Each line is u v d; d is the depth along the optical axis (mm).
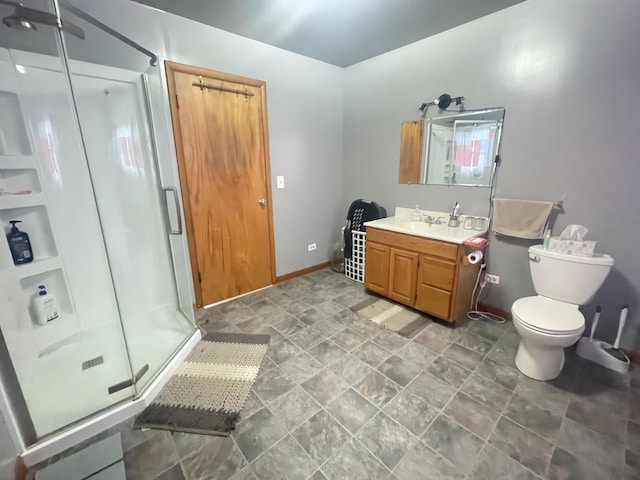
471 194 2523
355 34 2529
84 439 1414
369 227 2828
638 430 1432
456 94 2482
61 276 2018
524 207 2166
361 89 3275
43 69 1767
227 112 2602
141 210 2279
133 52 1991
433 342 2172
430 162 2771
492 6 2068
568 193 2018
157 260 2416
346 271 3508
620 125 1771
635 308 1864
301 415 1546
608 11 1719
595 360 1938
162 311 2480
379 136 3197
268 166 2988
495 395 1666
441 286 2318
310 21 2277
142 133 2186
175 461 1312
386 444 1379
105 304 2201
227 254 2842
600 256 1809
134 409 1553
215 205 2684
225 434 1438
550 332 1620
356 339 2223
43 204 1884
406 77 2818
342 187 3771
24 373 1625
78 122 1729
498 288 2482
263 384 1767
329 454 1335
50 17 1538
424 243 2375
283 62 2898
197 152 2490
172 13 2174
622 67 1721
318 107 3299
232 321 2500
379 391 1705
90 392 1605
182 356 1984
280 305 2785
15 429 1271
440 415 1537
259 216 3021
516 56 2102
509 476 1232
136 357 1867
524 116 2131
